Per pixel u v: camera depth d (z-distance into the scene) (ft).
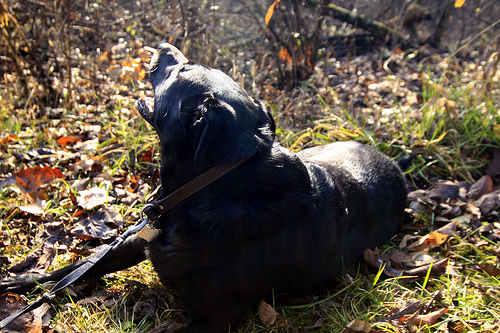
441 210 12.01
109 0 20.18
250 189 7.57
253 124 7.75
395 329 7.95
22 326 7.70
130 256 9.01
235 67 15.07
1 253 9.61
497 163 13.75
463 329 8.41
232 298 7.84
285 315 8.50
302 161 9.07
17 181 11.05
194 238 7.56
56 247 9.75
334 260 8.86
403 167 13.23
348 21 22.41
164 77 8.45
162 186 8.23
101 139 14.01
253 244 7.65
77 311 8.24
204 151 6.97
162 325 8.06
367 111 16.35
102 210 10.66
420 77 19.85
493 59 16.49
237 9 20.98
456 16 25.43
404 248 10.52
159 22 19.98
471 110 14.82
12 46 14.99
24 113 14.80
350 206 9.37
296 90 16.66
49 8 16.17
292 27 17.72
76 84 16.05
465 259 10.07
